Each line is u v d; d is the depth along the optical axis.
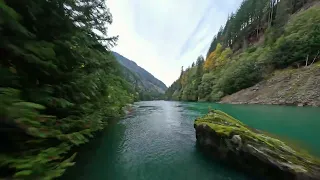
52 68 4.92
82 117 7.79
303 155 7.14
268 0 72.00
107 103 15.95
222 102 42.00
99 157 9.09
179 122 19.23
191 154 9.77
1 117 3.03
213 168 8.04
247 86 41.25
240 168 7.71
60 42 5.47
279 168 6.20
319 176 5.62
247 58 48.12
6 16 3.13
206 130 9.95
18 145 3.98
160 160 8.89
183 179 7.03
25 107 3.27
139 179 6.97
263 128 12.68
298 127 12.97
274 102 27.47
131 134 13.95
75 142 5.96
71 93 6.73
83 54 7.58
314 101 22.03
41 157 4.02
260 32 67.75
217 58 78.56
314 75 25.69
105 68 11.17
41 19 4.70
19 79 4.25
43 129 4.47
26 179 3.40
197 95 67.19
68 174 7.04
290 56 34.84
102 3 7.57
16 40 3.73
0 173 3.36
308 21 38.59
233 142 8.04
